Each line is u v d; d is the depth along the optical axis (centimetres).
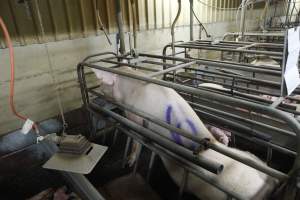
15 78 214
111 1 260
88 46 256
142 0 288
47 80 236
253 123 131
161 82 112
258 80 149
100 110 176
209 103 176
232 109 166
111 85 163
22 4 201
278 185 94
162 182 152
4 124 219
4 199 154
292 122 73
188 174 118
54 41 230
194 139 104
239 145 165
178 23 343
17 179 171
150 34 311
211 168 95
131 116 154
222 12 420
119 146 197
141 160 172
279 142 136
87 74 259
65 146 151
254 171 102
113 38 274
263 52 166
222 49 188
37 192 158
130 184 139
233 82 169
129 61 193
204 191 112
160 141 120
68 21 234
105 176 164
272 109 78
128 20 280
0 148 205
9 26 199
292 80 92
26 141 213
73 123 243
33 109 234
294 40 85
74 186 123
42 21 217
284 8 457
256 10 463
